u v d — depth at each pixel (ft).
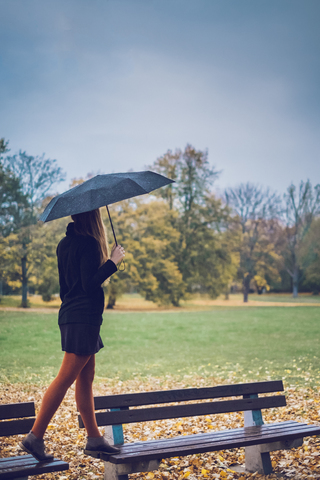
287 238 196.03
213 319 92.79
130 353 49.08
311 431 12.49
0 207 121.90
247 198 184.24
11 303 137.28
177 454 10.30
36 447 9.11
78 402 10.35
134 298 198.90
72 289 9.88
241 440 11.39
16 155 123.13
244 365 39.65
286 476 12.60
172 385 31.60
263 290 247.09
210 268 156.46
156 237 148.05
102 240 10.40
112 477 10.34
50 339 59.57
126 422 10.97
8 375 34.81
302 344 52.75
